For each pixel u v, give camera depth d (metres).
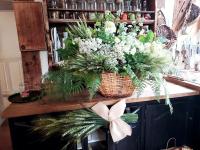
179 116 1.66
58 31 2.48
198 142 1.72
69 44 1.42
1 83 2.98
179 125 1.68
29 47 1.92
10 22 2.83
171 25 2.46
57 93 1.35
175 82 1.83
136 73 1.26
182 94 1.53
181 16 2.37
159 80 1.29
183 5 2.34
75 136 1.13
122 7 2.49
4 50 2.91
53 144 1.43
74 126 1.15
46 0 2.23
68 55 1.42
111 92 1.36
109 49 1.25
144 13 2.55
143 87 1.26
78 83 1.27
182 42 2.34
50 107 1.30
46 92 1.39
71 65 1.25
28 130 1.37
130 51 1.23
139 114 1.51
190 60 2.16
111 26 1.32
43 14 2.03
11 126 1.34
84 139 1.32
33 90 1.69
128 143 1.51
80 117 1.18
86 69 1.22
